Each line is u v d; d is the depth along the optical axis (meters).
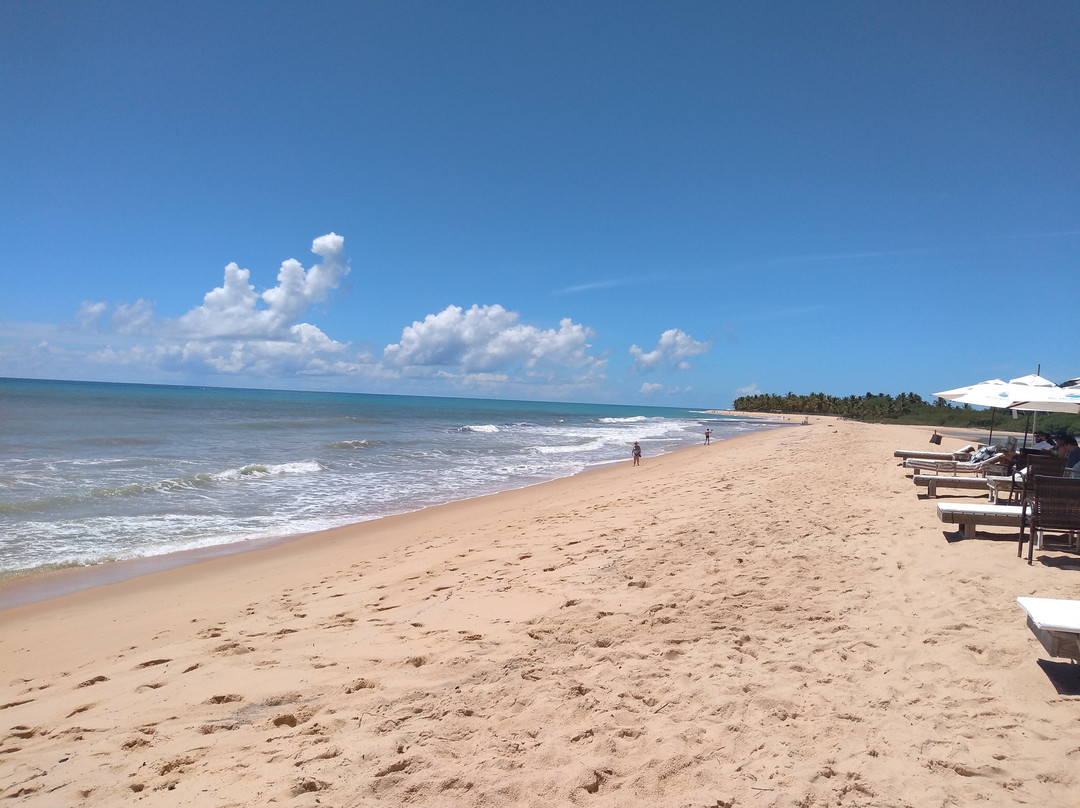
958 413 51.06
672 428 57.34
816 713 3.47
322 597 6.80
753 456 21.73
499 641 4.74
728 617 5.09
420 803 2.73
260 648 4.98
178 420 35.72
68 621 6.61
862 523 8.29
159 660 4.86
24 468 16.34
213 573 8.63
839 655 4.25
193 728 3.56
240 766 3.10
